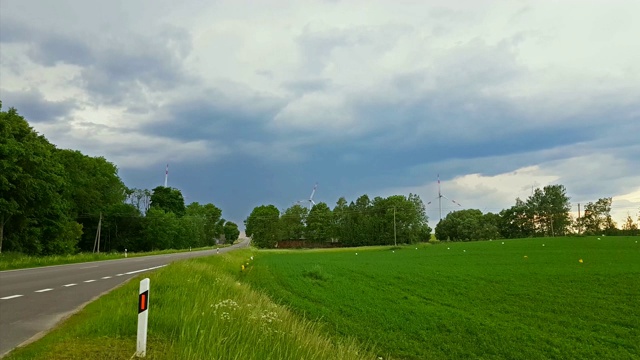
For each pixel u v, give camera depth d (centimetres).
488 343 1764
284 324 1033
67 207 6862
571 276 3753
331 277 3875
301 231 17838
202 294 1273
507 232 19138
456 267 4900
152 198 14062
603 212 18625
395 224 15300
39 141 5841
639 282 3328
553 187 18800
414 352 1644
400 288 3238
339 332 1831
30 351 802
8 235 5738
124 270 3127
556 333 1916
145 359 653
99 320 928
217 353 662
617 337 1859
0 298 1599
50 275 2645
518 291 3050
